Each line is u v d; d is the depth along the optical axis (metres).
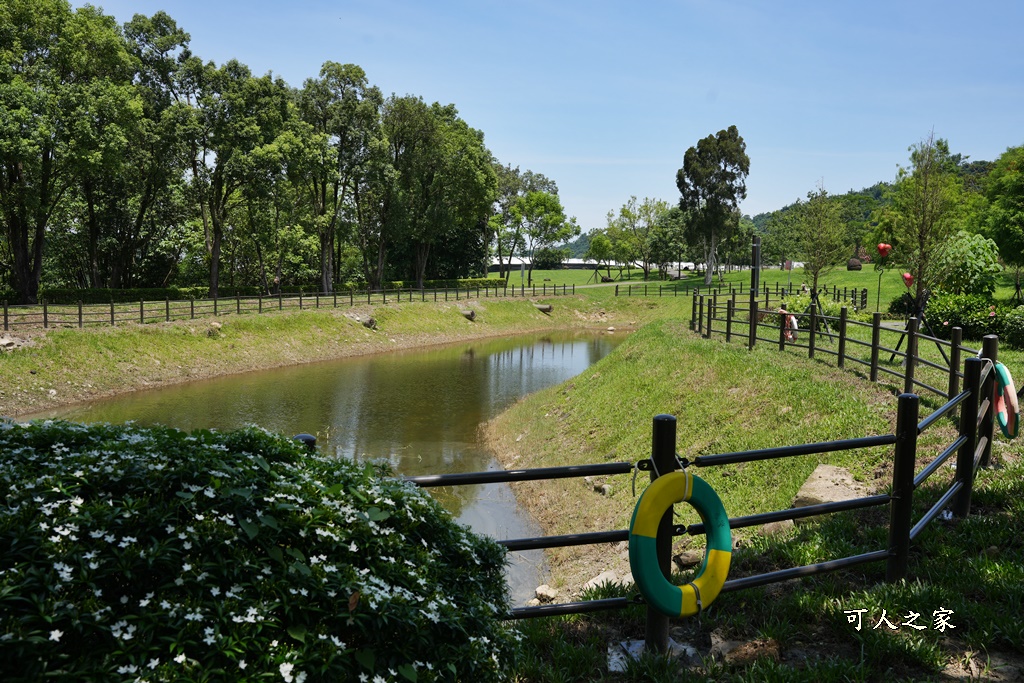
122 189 43.94
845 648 4.24
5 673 2.29
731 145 71.19
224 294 45.25
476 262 79.69
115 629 2.49
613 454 14.13
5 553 2.54
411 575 3.30
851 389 12.03
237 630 2.66
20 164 31.19
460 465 16.20
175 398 23.42
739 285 67.94
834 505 4.59
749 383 14.22
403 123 56.41
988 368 7.00
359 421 20.45
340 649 2.82
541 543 4.18
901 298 31.31
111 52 33.38
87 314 28.28
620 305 59.34
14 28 30.20
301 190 55.62
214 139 41.12
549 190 108.56
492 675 3.36
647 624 4.35
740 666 4.08
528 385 26.80
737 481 10.41
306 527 3.15
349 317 39.53
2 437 3.36
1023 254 34.72
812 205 39.72
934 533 5.82
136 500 2.88
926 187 29.42
